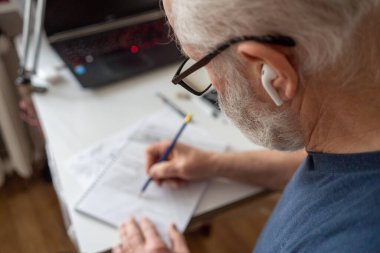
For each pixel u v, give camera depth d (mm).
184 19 383
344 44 346
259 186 779
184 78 462
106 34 1130
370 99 379
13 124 1427
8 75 1400
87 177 768
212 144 855
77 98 969
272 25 344
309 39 346
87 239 669
